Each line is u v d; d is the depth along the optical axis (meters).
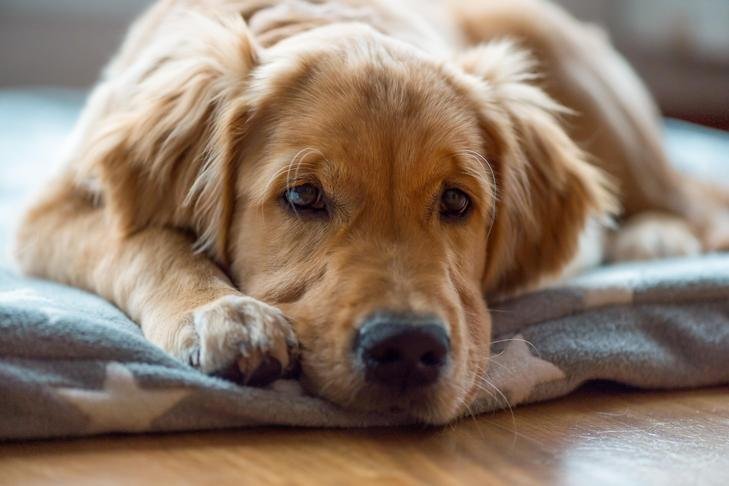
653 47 1.99
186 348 0.63
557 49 1.03
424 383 0.61
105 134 0.72
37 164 1.17
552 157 0.80
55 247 0.75
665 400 0.69
